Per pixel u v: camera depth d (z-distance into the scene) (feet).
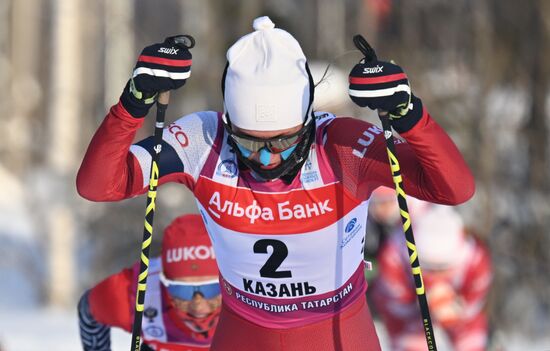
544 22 109.40
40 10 244.22
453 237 55.31
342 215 30.55
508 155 115.24
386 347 72.02
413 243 30.45
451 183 29.07
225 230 30.83
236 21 122.11
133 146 31.40
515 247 106.42
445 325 56.03
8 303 124.26
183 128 31.42
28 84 221.46
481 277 55.67
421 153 28.91
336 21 165.89
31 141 176.86
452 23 123.13
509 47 111.65
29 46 234.79
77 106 137.69
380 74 28.40
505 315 100.83
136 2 168.55
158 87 28.60
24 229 153.48
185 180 31.35
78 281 129.80
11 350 79.15
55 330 91.35
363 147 30.37
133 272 40.91
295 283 31.30
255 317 32.42
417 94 112.37
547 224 107.34
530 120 111.55
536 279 104.63
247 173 30.37
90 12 146.30
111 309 40.42
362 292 32.99
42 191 143.23
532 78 111.14
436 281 55.72
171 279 38.83
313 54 159.33
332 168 30.37
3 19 231.71
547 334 99.04
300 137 29.60
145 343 41.24
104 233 124.36
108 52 159.84
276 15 131.95
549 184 110.83
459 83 114.01
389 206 57.88
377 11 126.31
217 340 33.83
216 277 38.83
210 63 122.72
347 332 32.42
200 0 128.77
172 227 39.96
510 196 111.75
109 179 29.71
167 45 28.91
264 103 29.01
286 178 30.14
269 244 30.63
